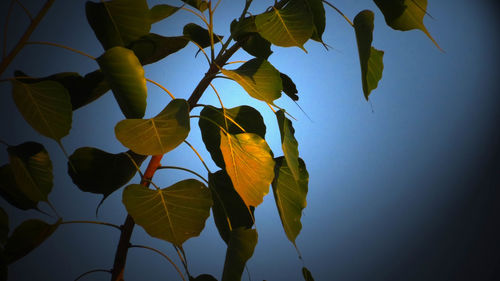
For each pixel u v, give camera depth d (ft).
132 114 4.23
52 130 4.13
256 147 4.11
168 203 4.05
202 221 4.04
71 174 4.33
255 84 4.10
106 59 4.10
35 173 4.30
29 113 4.10
